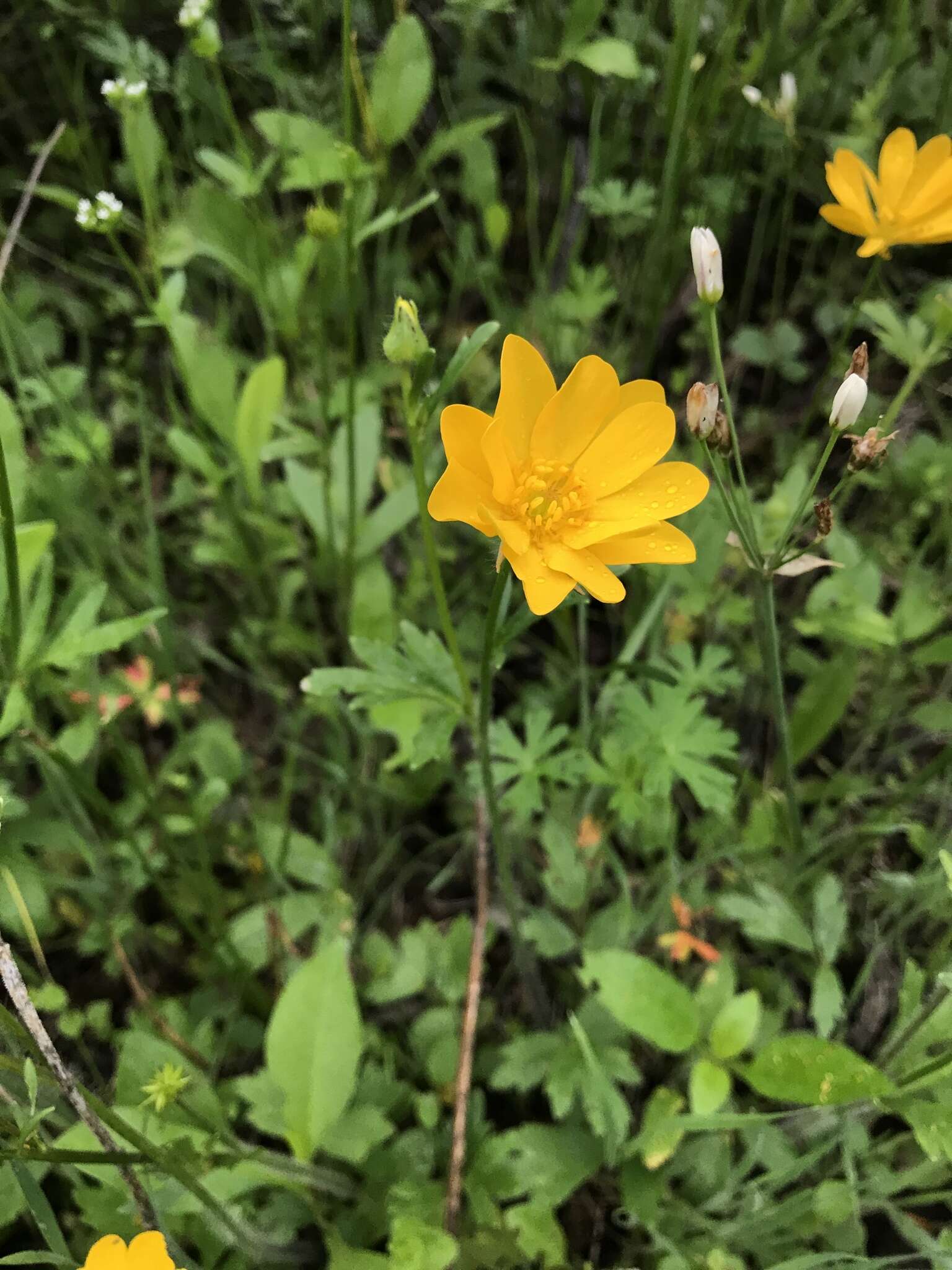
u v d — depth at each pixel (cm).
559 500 13
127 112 18
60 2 23
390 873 22
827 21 21
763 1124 16
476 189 23
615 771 17
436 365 25
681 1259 15
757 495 24
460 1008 19
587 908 20
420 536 24
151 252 19
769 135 23
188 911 20
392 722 20
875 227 16
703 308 13
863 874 20
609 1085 16
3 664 15
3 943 11
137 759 21
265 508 23
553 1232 16
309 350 25
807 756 22
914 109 23
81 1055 19
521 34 24
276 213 26
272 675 23
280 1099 16
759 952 20
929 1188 17
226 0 25
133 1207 14
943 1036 15
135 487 25
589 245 27
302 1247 17
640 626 19
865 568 20
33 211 27
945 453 22
